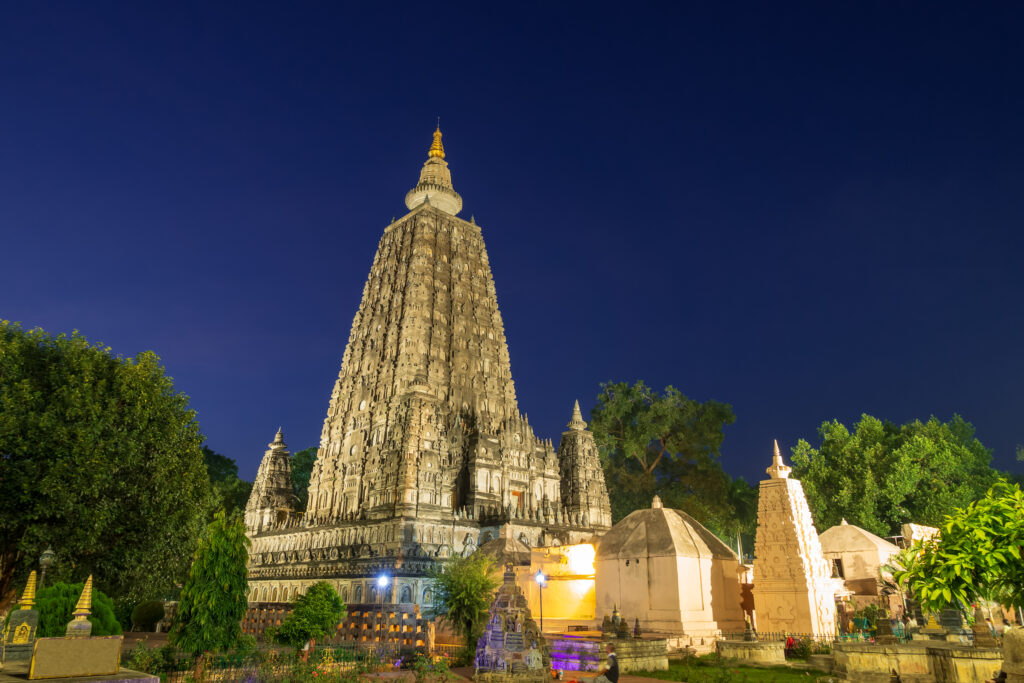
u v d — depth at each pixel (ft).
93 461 123.75
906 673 80.12
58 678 49.44
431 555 259.60
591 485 341.62
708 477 359.46
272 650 104.78
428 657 109.29
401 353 325.21
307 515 334.03
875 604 146.51
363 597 248.73
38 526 121.60
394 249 378.94
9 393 123.34
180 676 90.68
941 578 59.26
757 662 109.09
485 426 327.06
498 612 101.91
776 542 126.41
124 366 142.72
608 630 119.14
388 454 287.07
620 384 386.52
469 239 390.01
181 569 156.15
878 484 284.61
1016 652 53.57
